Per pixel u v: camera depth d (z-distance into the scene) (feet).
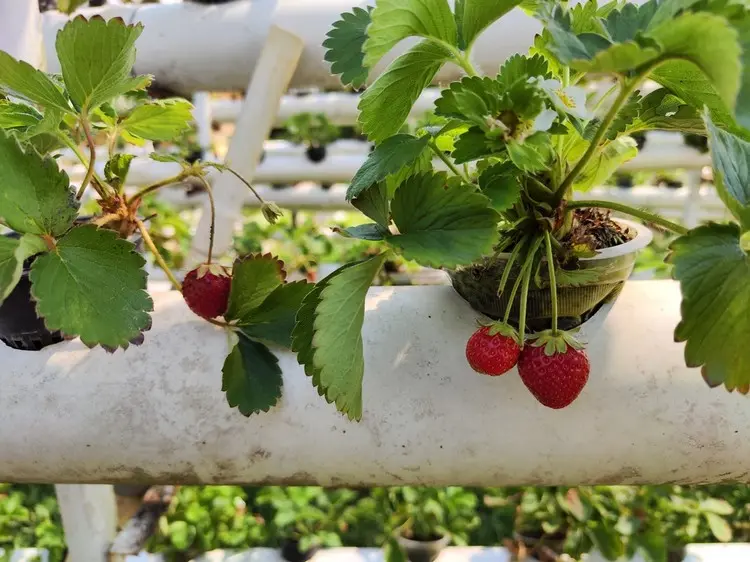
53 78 1.00
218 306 0.91
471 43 0.79
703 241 0.63
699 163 2.95
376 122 0.83
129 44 0.80
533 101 0.64
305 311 0.74
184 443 0.89
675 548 2.06
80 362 0.92
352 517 2.28
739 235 0.63
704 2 0.60
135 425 0.89
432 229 0.71
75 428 0.89
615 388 0.84
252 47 1.58
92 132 1.06
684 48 0.55
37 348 0.95
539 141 0.65
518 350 0.76
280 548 2.20
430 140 0.80
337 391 0.72
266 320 0.91
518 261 0.81
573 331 0.87
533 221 0.78
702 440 0.83
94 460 0.91
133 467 0.92
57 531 2.35
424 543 2.16
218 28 1.57
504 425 0.85
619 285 0.89
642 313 0.90
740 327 0.63
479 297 0.88
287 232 3.00
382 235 0.78
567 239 0.85
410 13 0.70
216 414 0.88
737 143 0.69
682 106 0.78
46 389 0.90
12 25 1.13
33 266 0.75
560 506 2.09
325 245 2.94
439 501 2.28
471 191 0.69
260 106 1.54
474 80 0.70
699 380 0.84
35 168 0.75
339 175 3.47
